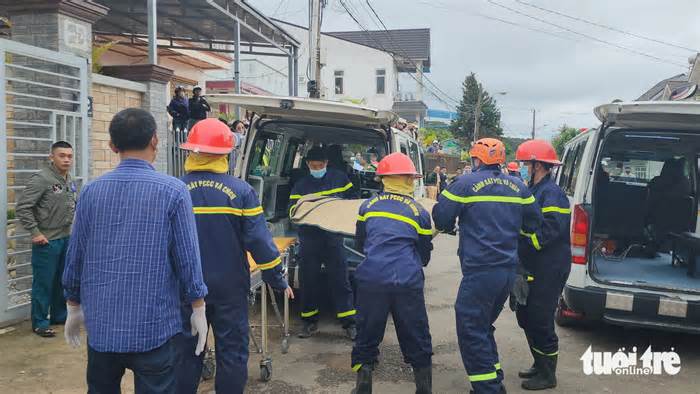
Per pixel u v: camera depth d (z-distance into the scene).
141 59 16.78
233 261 3.51
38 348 5.00
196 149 3.45
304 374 4.70
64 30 6.22
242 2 11.94
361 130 6.48
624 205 6.92
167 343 2.66
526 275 4.39
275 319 6.22
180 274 2.68
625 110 4.89
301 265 5.52
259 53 15.71
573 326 6.22
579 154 6.35
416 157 8.89
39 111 6.19
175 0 11.57
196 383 3.45
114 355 2.61
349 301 5.54
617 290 5.12
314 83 14.70
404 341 4.08
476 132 45.53
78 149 6.39
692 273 5.87
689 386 4.62
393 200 4.17
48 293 5.33
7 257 5.52
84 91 6.39
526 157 4.57
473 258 3.95
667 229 6.88
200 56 18.47
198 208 3.45
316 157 5.64
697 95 8.63
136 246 2.56
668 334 5.98
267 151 6.88
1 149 5.35
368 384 4.04
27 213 5.21
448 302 7.18
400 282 3.88
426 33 43.84
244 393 4.32
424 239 4.17
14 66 5.50
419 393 4.07
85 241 2.62
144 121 2.69
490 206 3.99
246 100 5.59
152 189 2.62
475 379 3.94
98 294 2.56
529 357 5.27
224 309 3.50
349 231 4.74
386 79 36.09
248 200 3.53
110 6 12.09
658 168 7.36
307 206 5.30
